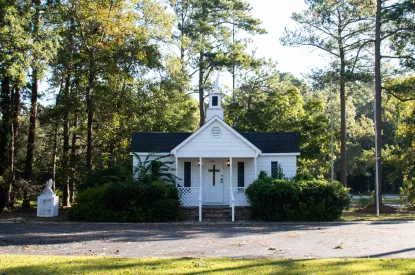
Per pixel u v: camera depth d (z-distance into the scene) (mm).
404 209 33844
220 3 47531
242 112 43031
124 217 24156
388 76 37594
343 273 9859
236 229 20312
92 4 31062
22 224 22891
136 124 37406
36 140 42812
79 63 34156
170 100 40156
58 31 30078
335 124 53312
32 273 9859
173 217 24609
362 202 34938
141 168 27453
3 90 31297
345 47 38750
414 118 37156
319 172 51125
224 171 29438
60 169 34688
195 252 13312
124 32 32688
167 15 37219
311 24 39250
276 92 44125
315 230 19766
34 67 27484
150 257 12078
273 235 17750
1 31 24359
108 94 35375
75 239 16484
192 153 27641
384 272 9914
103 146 37281
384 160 39188
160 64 35719
